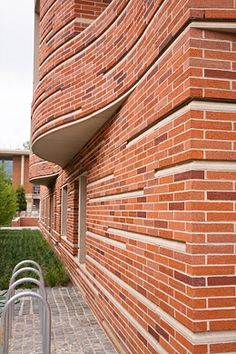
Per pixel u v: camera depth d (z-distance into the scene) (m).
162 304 3.11
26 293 3.97
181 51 2.82
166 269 3.04
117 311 4.66
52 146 7.63
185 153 2.70
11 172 45.78
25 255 13.35
